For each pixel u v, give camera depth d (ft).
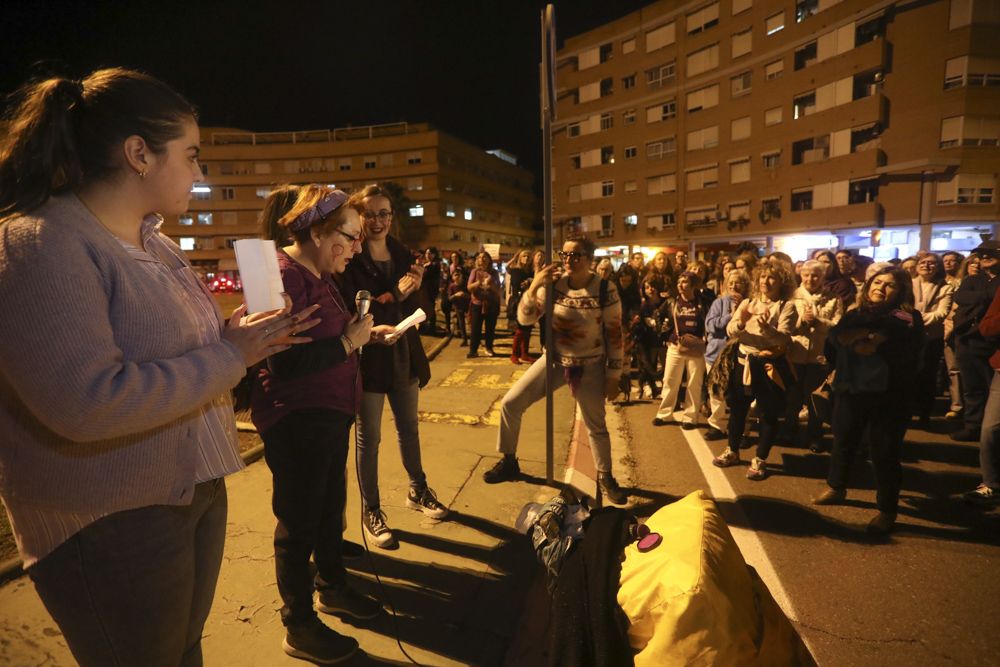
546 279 12.25
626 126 124.88
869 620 8.67
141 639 4.10
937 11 80.23
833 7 89.92
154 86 3.91
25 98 3.63
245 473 13.38
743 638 4.92
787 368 13.70
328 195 7.33
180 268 4.63
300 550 7.29
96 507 3.74
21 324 3.22
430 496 11.71
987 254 17.13
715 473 14.83
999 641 8.16
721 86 107.86
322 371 6.74
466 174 198.59
